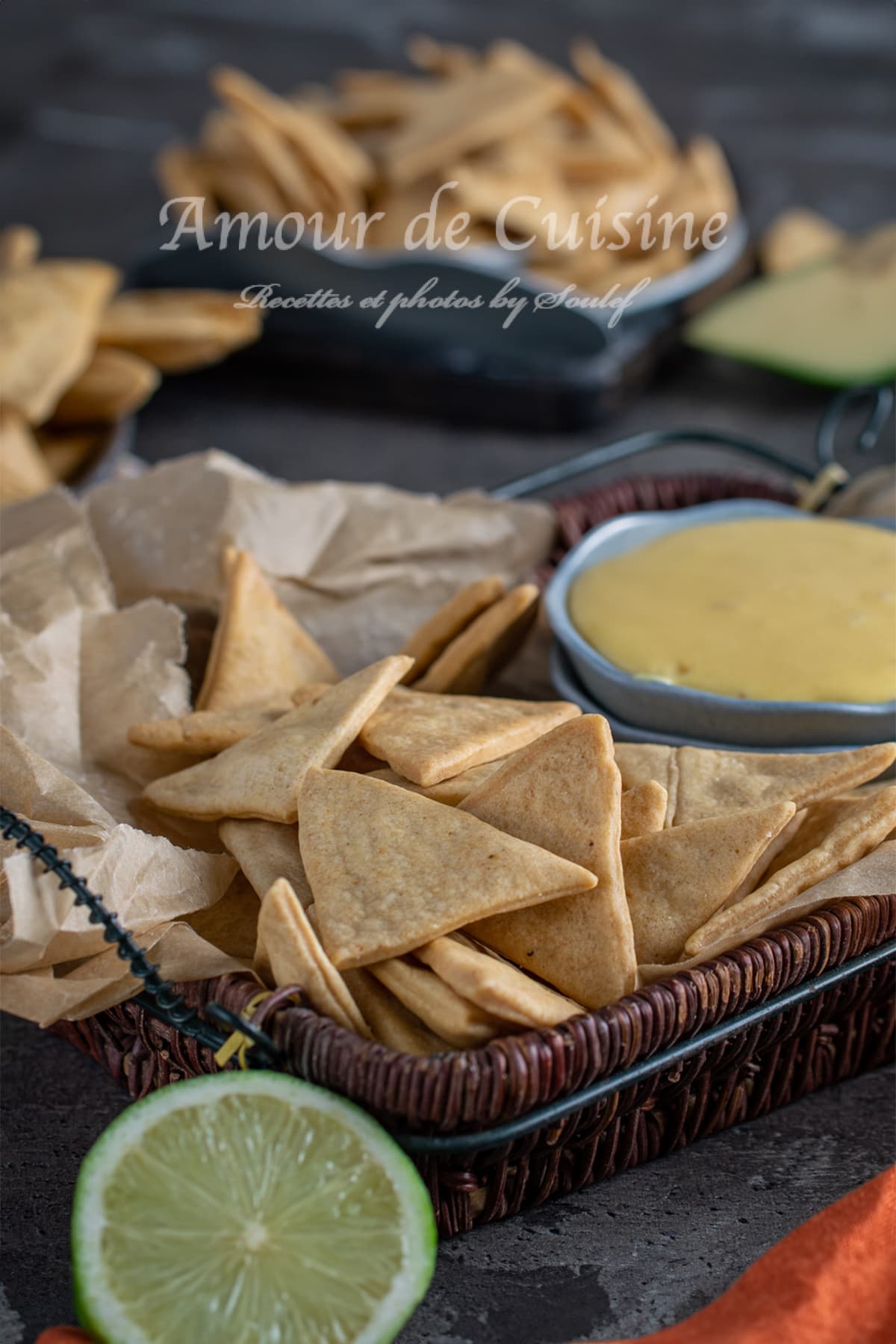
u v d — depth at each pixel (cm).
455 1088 44
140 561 59
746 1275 45
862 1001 50
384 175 93
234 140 95
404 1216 44
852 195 128
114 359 79
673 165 103
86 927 47
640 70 165
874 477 62
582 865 47
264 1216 44
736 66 166
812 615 54
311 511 60
